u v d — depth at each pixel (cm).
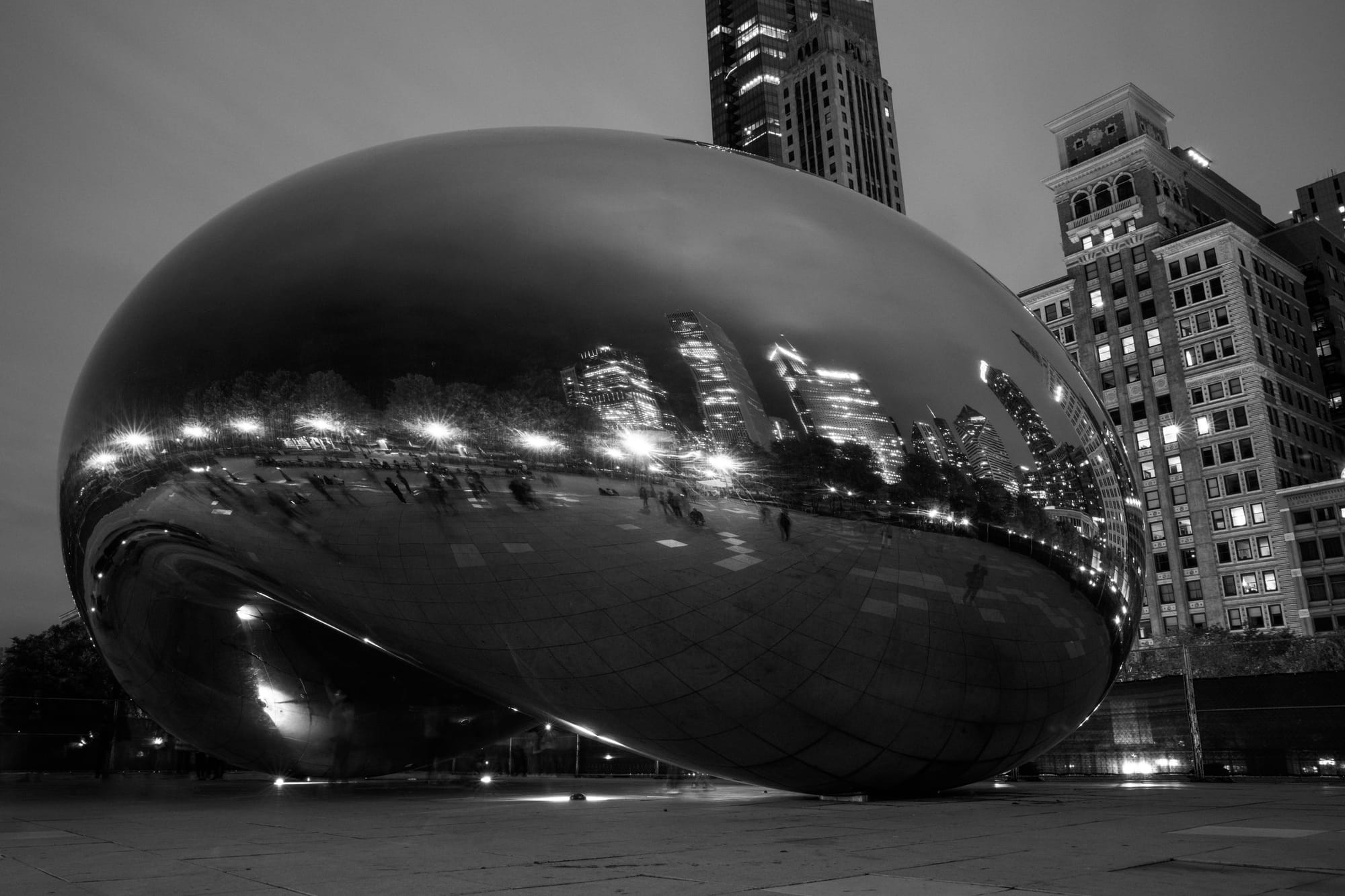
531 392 770
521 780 1886
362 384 806
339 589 884
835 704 804
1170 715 1738
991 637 801
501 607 809
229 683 1190
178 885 420
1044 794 1048
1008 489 798
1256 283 9394
